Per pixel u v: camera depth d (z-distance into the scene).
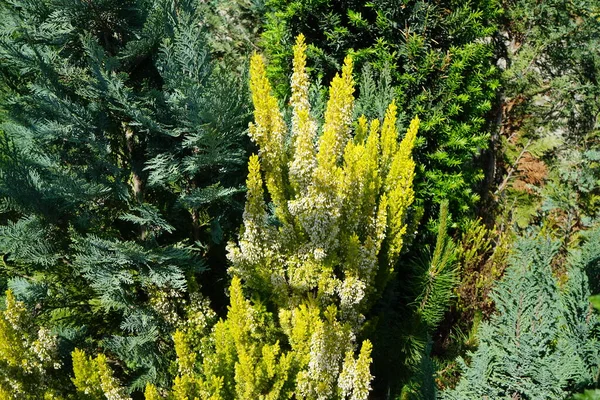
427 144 6.73
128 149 5.88
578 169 7.95
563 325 3.68
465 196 7.12
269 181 4.59
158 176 5.48
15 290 5.31
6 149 5.75
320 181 4.16
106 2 5.09
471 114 6.95
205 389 4.07
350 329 4.30
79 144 5.63
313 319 4.21
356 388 4.07
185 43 5.31
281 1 6.91
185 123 5.30
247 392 4.00
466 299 6.13
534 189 8.34
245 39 9.31
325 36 6.89
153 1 5.52
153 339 5.14
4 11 5.59
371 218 4.61
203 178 5.93
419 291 5.60
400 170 4.62
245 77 5.88
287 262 4.61
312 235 4.36
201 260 5.50
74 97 5.54
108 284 5.07
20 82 6.30
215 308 6.06
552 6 8.02
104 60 5.04
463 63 6.43
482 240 6.62
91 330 5.70
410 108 6.63
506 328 3.70
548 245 3.92
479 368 3.60
